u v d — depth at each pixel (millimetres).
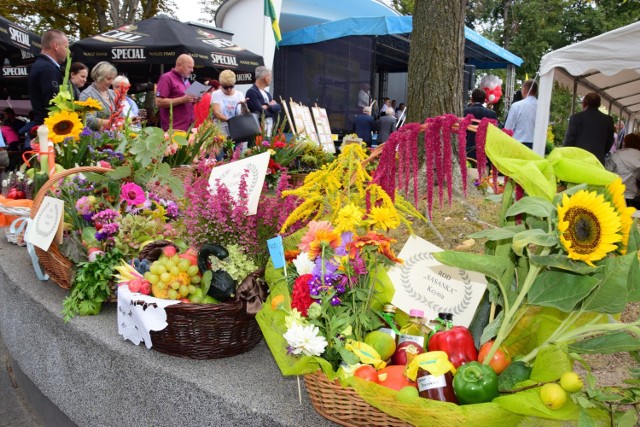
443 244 2768
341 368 1381
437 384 1341
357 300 1644
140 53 7398
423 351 1542
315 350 1393
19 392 3057
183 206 2686
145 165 2814
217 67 7809
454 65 3717
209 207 2086
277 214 2164
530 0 25953
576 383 1199
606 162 7086
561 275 1328
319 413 1508
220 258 1979
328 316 1519
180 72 5895
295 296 1579
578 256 1186
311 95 10961
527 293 1419
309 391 1506
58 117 3408
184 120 5926
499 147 1492
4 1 16297
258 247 2156
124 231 2395
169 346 1888
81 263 2309
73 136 3406
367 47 10266
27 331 2678
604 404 1250
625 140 7152
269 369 1833
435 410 1223
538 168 1408
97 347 2074
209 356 1881
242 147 5230
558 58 6203
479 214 3000
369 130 9547
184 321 1821
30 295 2600
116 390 2010
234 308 1822
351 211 1570
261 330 1803
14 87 11742
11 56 8938
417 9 3771
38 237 2500
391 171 1686
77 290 2344
